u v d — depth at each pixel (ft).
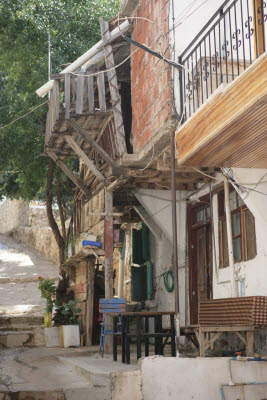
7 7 49.42
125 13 35.70
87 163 36.55
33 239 90.74
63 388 24.43
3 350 40.14
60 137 37.68
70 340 40.96
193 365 23.52
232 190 32.24
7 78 52.21
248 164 26.18
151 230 41.37
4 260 82.53
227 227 30.63
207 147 23.41
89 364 28.94
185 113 27.48
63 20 51.55
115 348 30.68
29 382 26.50
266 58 18.61
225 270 31.96
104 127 37.93
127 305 45.85
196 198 36.73
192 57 26.84
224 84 21.71
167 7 29.37
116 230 48.03
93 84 36.63
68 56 51.55
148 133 31.53
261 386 23.81
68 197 70.79
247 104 19.43
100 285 44.50
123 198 40.52
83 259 43.29
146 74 32.35
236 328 24.45
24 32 49.98
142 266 45.83
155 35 31.07
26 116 49.47
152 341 41.42
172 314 28.22
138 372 23.49
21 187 56.59
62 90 36.52
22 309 53.83
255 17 21.20
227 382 23.58
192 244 37.50
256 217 27.43
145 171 33.73
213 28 24.49
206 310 26.81
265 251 27.43
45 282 46.24
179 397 23.25
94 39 53.57
